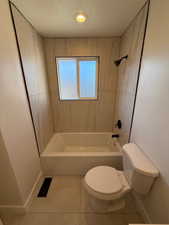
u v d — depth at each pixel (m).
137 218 1.23
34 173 1.52
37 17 1.37
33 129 1.54
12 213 1.27
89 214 1.27
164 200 0.90
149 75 1.07
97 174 1.26
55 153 1.79
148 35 1.09
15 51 1.17
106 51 2.08
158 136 0.95
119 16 1.37
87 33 1.84
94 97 2.43
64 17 1.38
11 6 1.10
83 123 2.54
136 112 1.35
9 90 1.06
